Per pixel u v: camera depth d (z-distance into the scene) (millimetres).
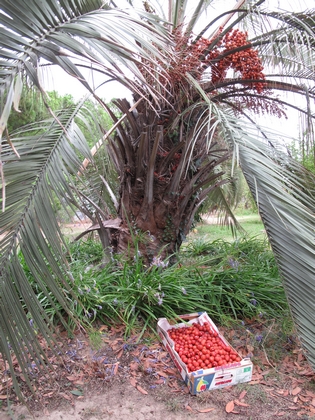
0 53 1225
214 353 2285
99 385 2107
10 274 1613
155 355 2396
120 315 2752
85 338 2557
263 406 1979
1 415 1856
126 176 3256
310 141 2803
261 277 3322
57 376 2162
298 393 2100
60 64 1270
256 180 1898
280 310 3043
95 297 2736
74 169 1913
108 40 1297
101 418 1862
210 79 3059
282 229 1801
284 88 2922
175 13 3131
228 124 2129
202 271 3348
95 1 1816
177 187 3188
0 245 1614
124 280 2957
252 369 2283
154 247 3322
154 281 2896
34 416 1854
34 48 1278
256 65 2838
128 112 2840
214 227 7555
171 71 2430
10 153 1849
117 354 2398
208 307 2980
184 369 2129
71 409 1917
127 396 2023
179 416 1887
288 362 2412
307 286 1735
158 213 3264
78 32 1341
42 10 1371
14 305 1615
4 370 2154
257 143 2156
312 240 1744
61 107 2688
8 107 1124
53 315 2652
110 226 3477
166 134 3113
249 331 2738
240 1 3355
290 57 3266
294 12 2754
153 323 2746
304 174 2484
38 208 1694
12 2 1303
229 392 2084
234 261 3518
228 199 5484
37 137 1968
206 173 3379
